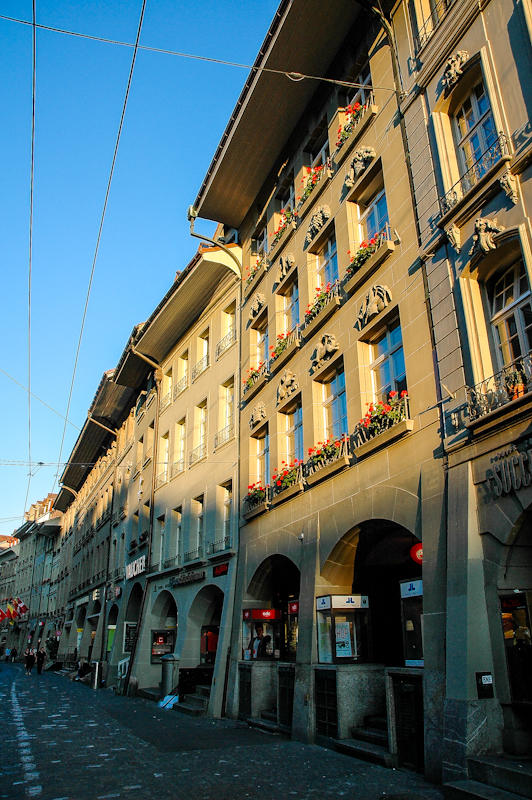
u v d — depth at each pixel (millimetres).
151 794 7004
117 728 12680
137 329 25766
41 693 22062
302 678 11336
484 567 7871
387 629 12523
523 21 8523
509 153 8391
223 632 15914
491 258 8672
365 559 12758
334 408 13109
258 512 15297
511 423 7680
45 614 58688
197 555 19766
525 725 7168
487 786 6531
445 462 8875
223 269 20531
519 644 7281
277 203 17938
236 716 14258
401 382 10828
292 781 7676
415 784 7465
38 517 81812
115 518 31969
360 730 9836
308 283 14742
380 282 11469
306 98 15781
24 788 7285
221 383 20016
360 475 11086
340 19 13617
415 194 10734
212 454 19688
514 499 7543
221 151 17578
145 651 21906
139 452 28953
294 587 15242
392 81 12094
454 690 7363
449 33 10219
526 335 8133
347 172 13336
